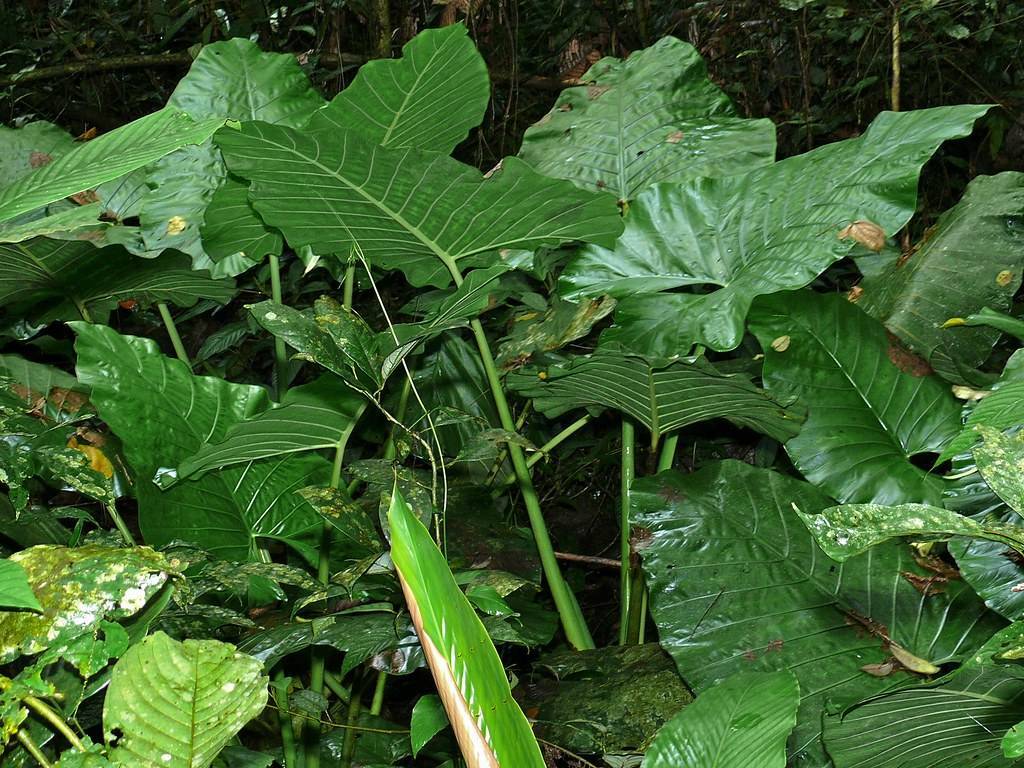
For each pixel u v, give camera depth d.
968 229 2.01
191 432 1.85
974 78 3.38
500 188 1.74
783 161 2.00
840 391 1.84
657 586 1.74
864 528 1.06
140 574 1.19
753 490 1.81
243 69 2.23
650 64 2.28
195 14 3.58
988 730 1.40
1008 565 1.58
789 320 1.83
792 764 1.56
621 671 1.72
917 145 1.80
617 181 2.22
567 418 2.65
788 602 1.71
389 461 1.56
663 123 2.23
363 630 1.54
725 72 3.57
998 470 1.08
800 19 3.33
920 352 1.89
